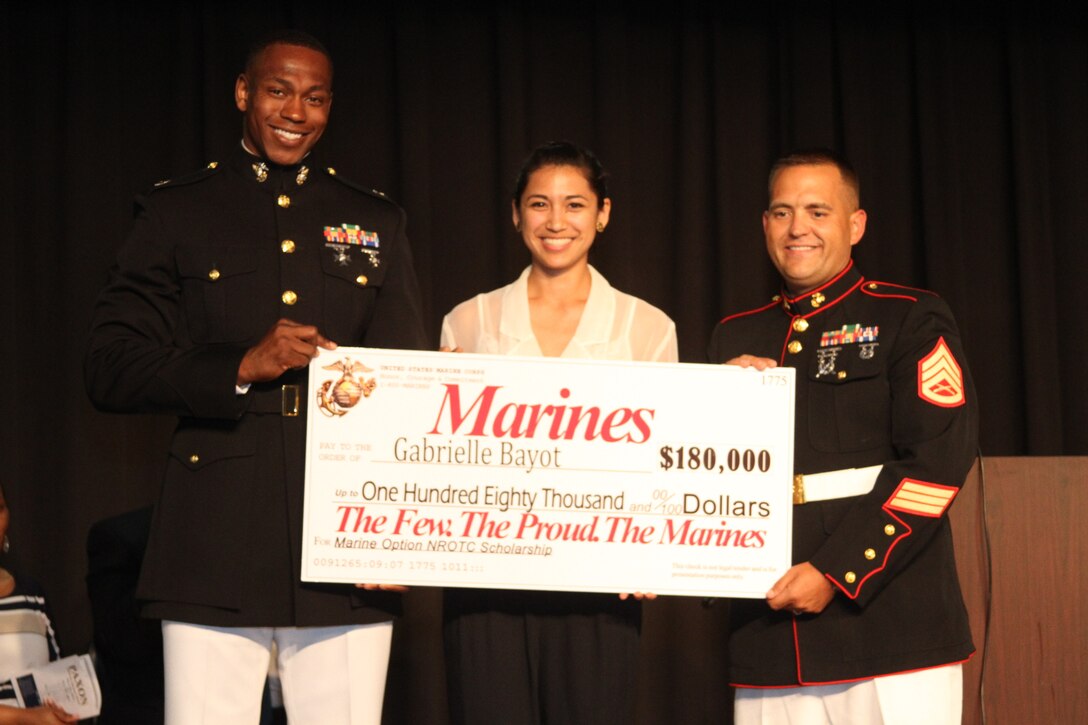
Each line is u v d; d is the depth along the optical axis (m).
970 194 12.55
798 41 12.28
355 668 6.89
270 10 11.79
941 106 12.41
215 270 6.82
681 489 7.19
